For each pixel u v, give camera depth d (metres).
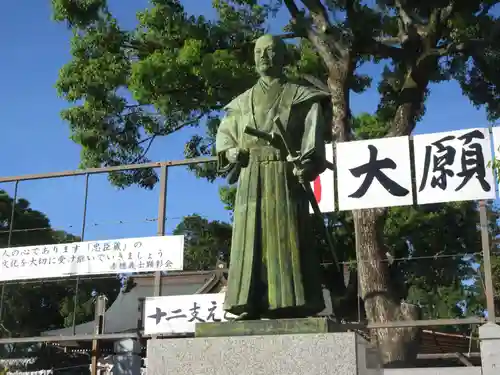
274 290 5.24
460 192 10.76
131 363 12.93
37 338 11.41
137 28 17.36
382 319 14.77
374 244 15.42
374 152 11.31
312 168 5.36
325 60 16.34
